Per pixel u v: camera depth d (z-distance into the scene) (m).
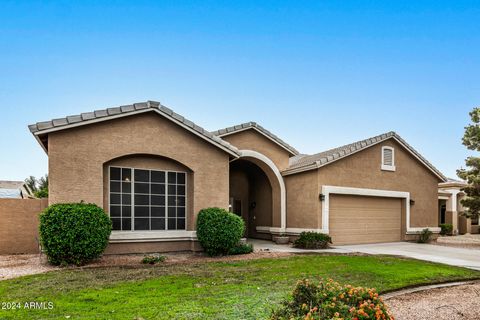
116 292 7.39
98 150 11.99
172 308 6.31
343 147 21.25
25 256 12.52
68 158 11.51
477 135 20.12
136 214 12.91
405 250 15.90
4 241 13.16
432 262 12.27
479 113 20.28
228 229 12.89
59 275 9.09
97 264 10.90
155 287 7.88
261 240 20.14
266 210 20.36
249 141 18.58
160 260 11.49
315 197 17.14
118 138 12.37
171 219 13.55
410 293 8.11
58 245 10.27
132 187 12.89
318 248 15.97
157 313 6.03
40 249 11.46
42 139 11.94
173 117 13.13
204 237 12.78
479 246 18.50
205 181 13.91
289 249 15.73
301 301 5.02
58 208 10.53
